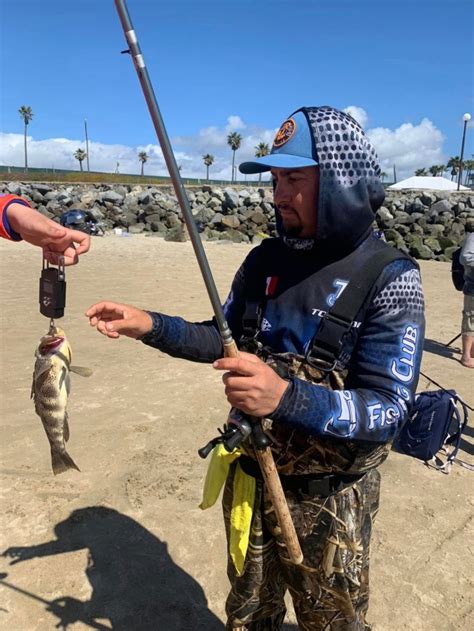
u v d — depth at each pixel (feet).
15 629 9.75
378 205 6.45
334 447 6.19
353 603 6.75
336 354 6.12
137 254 56.54
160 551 11.80
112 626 9.93
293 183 6.30
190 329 7.41
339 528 6.52
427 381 22.09
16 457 15.05
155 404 18.63
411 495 13.96
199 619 10.16
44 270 7.00
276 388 5.46
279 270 6.80
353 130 6.14
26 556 11.49
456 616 10.23
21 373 20.80
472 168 231.09
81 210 79.20
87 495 13.53
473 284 23.80
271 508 6.80
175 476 14.43
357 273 6.16
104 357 23.15
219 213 85.46
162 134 5.43
